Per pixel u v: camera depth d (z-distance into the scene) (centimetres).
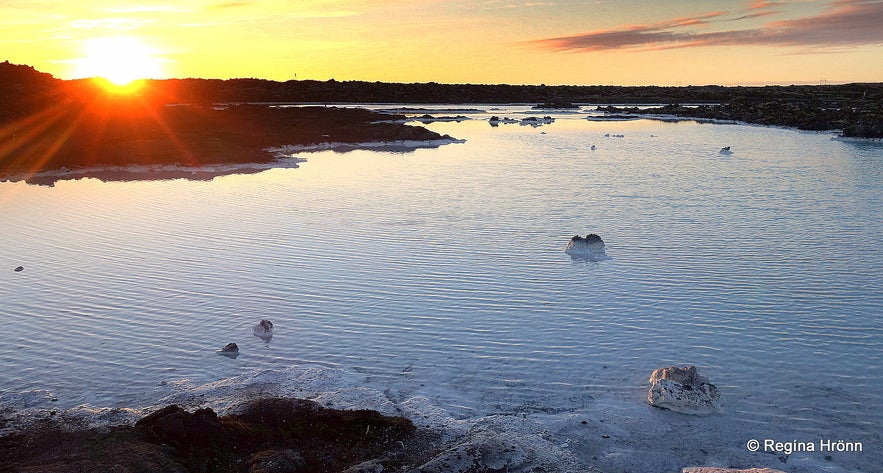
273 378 1438
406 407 1311
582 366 1478
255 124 7144
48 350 1597
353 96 14912
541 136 7300
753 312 1761
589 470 1105
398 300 1891
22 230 2808
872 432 1206
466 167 4769
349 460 1137
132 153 4906
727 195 3488
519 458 1127
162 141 5284
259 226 2823
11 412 1306
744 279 2033
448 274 2123
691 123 9144
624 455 1148
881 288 1933
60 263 2305
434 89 16000
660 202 3312
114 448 1108
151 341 1642
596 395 1353
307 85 15362
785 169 4447
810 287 1950
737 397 1337
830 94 13488
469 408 1309
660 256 2300
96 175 4469
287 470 1088
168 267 2238
